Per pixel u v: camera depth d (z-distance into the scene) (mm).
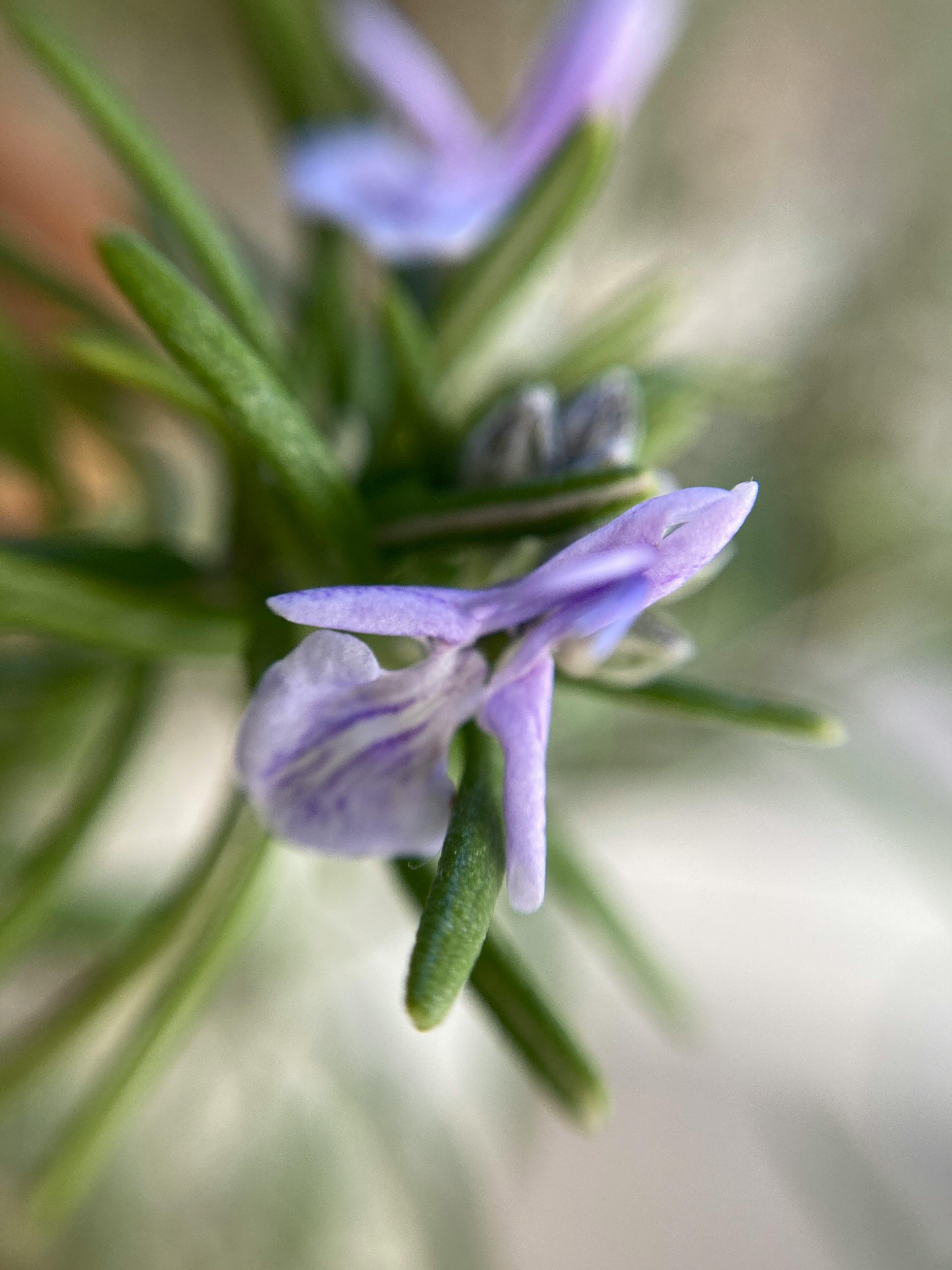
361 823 48
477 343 67
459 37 143
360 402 66
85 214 92
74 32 141
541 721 45
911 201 151
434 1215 116
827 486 129
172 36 147
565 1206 146
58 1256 110
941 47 149
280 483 50
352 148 70
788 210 152
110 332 69
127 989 58
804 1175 145
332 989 122
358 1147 125
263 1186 119
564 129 64
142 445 81
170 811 129
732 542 117
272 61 69
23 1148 109
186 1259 115
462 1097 140
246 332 54
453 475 60
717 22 145
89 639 55
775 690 123
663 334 82
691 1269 144
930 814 117
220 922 57
